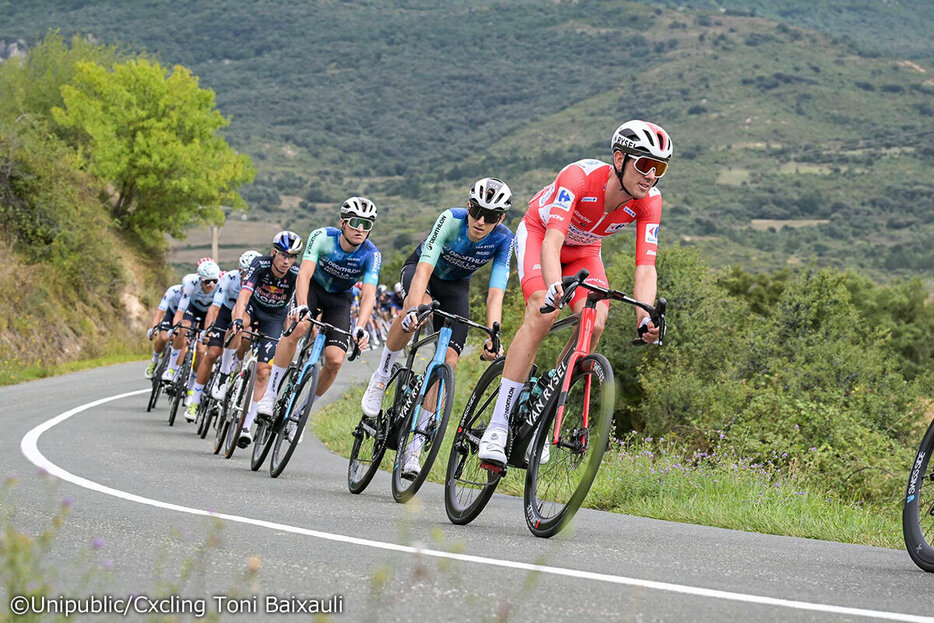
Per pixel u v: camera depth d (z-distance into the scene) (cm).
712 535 567
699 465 895
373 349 3459
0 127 2883
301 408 814
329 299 896
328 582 367
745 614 337
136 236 3997
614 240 2136
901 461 1245
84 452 888
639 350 1647
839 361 1612
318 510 595
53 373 2342
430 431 648
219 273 1357
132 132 3925
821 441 1321
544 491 515
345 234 849
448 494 584
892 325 4516
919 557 453
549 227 529
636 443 1158
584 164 539
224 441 979
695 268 1759
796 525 660
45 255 2875
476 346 1984
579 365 507
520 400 548
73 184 3186
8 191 2788
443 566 344
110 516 519
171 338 1416
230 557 412
